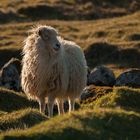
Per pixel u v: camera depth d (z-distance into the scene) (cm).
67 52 4000
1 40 9531
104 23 11206
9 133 2719
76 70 4012
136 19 11631
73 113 2845
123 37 9681
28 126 3297
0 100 4631
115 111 2981
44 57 3762
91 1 13112
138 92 4394
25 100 4731
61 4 12588
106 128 2783
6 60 8225
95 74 5766
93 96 4788
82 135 2591
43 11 11925
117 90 4412
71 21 11694
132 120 2920
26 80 3878
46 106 4425
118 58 8462
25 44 3950
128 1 13388
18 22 11225
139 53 8512
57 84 3812
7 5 12350
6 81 5581
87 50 8644
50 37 3762
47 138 2558
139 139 2773
